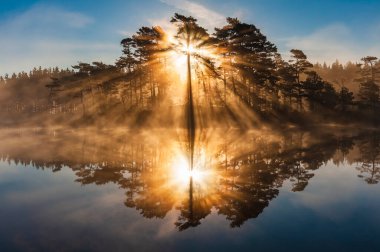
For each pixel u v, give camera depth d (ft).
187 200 28.81
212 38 149.79
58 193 32.55
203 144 72.74
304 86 179.73
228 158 52.70
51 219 24.66
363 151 60.03
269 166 45.34
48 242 20.30
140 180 37.45
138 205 27.66
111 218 24.49
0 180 39.99
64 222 23.89
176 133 107.14
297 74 187.11
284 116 151.94
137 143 78.07
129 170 44.01
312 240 19.75
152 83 186.29
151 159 52.80
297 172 40.91
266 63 160.56
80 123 178.50
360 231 21.03
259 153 57.98
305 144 71.82
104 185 35.42
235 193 30.83
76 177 40.47
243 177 38.22
